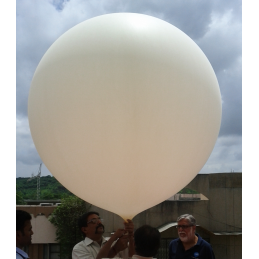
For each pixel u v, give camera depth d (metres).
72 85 1.67
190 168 1.90
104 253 1.97
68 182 1.94
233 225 7.61
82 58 1.69
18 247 2.11
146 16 1.97
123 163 1.67
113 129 1.60
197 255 2.44
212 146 2.05
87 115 1.62
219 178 7.75
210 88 1.89
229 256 7.48
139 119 1.60
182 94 1.69
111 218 6.69
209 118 1.86
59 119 1.71
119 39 1.70
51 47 2.01
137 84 1.60
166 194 1.96
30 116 2.00
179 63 1.73
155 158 1.67
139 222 7.29
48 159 1.95
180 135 1.70
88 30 1.81
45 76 1.84
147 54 1.66
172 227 6.96
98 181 1.77
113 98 1.60
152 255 1.82
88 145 1.66
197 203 7.59
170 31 1.88
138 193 1.82
